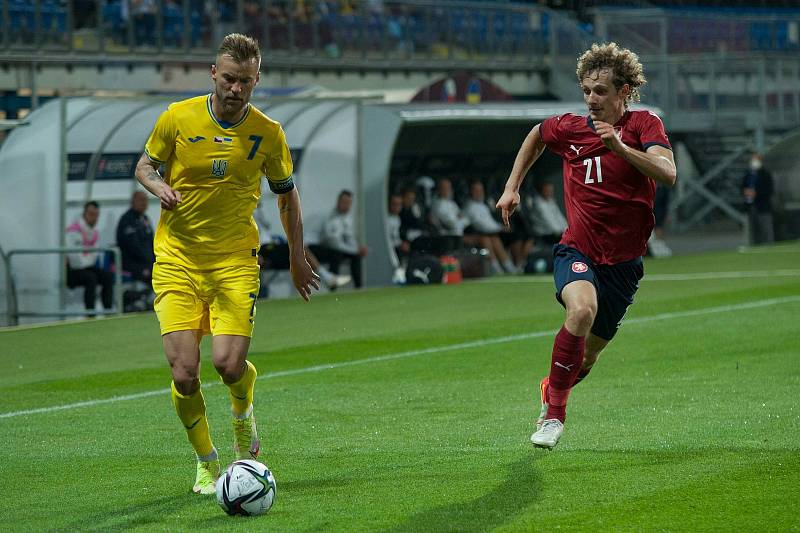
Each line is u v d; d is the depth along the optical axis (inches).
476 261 1423.5
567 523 356.8
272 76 1772.9
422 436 504.1
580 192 438.9
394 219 1440.7
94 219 1158.3
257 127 405.4
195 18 1694.1
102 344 896.3
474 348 802.8
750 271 1374.3
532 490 397.7
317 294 1267.2
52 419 576.4
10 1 1481.3
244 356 404.8
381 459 457.4
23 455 487.8
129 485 424.5
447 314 1027.3
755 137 2139.5
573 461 441.1
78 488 422.0
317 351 812.0
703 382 621.9
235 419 425.1
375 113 1368.1
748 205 1860.2
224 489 368.8
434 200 1483.8
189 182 403.9
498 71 2069.4
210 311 410.6
